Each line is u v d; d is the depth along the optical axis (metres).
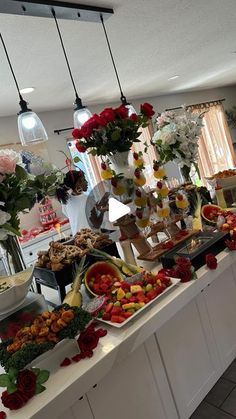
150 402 1.32
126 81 3.77
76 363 1.05
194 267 1.49
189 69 4.08
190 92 6.48
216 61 4.06
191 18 2.29
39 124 1.91
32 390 0.94
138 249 1.72
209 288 1.62
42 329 1.03
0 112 3.62
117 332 1.17
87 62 2.64
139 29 2.23
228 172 2.43
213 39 2.99
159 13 2.04
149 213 1.66
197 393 1.54
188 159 2.15
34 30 1.82
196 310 1.55
